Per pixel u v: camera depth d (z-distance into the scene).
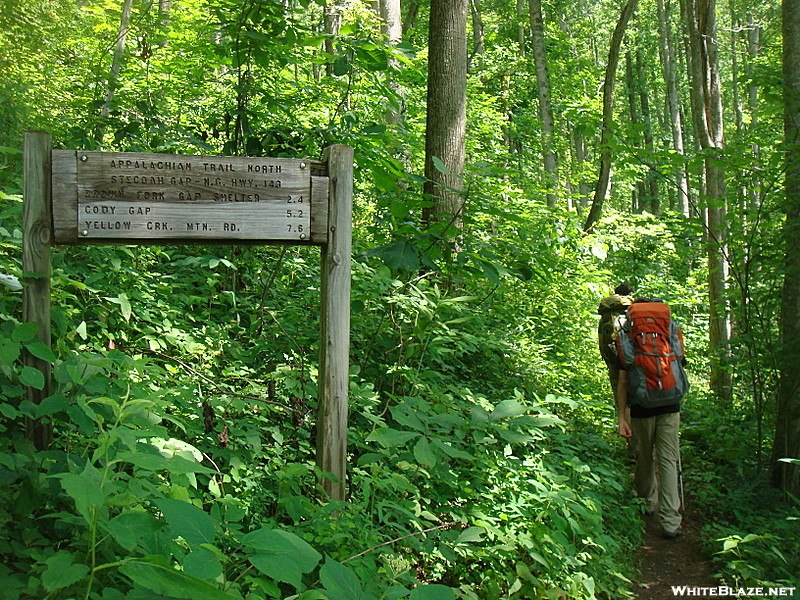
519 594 3.52
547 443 5.21
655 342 5.43
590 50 30.77
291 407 3.84
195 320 4.55
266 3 5.14
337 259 3.38
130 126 5.38
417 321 4.26
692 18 9.56
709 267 9.09
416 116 11.05
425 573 3.46
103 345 3.77
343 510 3.12
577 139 21.09
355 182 6.29
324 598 1.86
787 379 5.85
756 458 6.40
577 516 4.23
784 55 6.21
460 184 6.22
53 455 2.36
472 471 4.00
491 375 5.99
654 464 5.81
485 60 21.02
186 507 1.65
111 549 1.98
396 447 3.73
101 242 3.07
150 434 2.14
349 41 5.46
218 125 5.87
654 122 32.09
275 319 4.42
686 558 4.92
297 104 6.09
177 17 8.43
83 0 6.96
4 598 1.74
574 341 8.54
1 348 2.31
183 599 1.56
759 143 6.34
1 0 4.27
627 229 12.29
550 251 7.38
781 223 6.42
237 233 3.23
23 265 2.94
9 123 4.32
